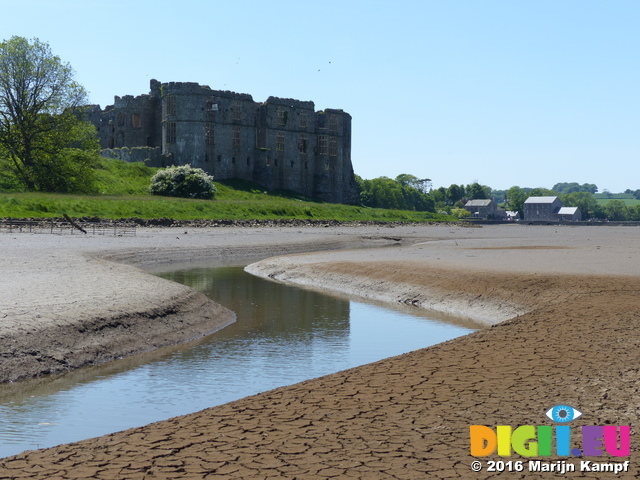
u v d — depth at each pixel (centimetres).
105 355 1597
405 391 1066
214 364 1563
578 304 1920
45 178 8338
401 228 9656
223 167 12762
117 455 810
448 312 2348
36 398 1277
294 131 14138
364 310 2364
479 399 1010
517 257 3672
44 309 1728
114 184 9875
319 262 3509
